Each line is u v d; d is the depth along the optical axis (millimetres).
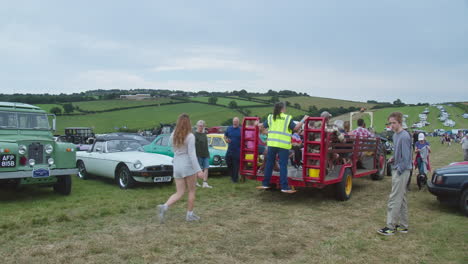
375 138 10461
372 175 11227
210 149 11836
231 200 7859
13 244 4828
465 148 14031
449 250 4789
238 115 69750
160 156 9773
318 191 9078
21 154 7480
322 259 4422
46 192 8719
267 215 6574
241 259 4383
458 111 105375
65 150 8156
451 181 6836
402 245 4977
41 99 75312
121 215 6441
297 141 8641
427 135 67000
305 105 81188
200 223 5934
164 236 5199
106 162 9875
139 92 107562
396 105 117562
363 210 7090
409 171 5371
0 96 70875
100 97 86000
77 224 5809
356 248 4832
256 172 8164
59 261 4238
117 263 4191
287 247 4828
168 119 68812
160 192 8633
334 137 7656
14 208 6914
